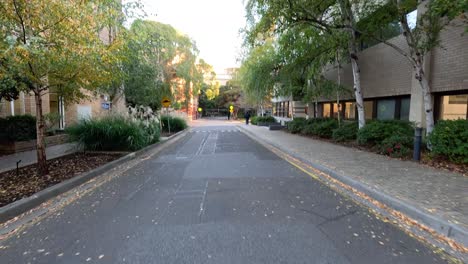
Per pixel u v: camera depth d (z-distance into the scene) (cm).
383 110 1318
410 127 986
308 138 1562
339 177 651
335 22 1137
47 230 392
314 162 813
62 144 1320
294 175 707
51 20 552
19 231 392
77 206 491
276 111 3353
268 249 329
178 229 387
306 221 412
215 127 2947
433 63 980
